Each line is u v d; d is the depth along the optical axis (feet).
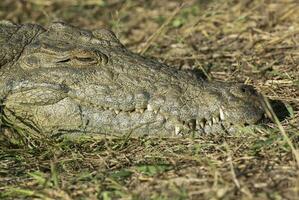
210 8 68.59
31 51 44.39
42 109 43.34
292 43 60.85
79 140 43.37
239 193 35.24
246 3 70.33
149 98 42.37
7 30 46.37
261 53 59.72
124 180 38.27
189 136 42.16
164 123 42.32
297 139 41.22
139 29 70.59
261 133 42.32
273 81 52.65
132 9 75.87
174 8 74.49
